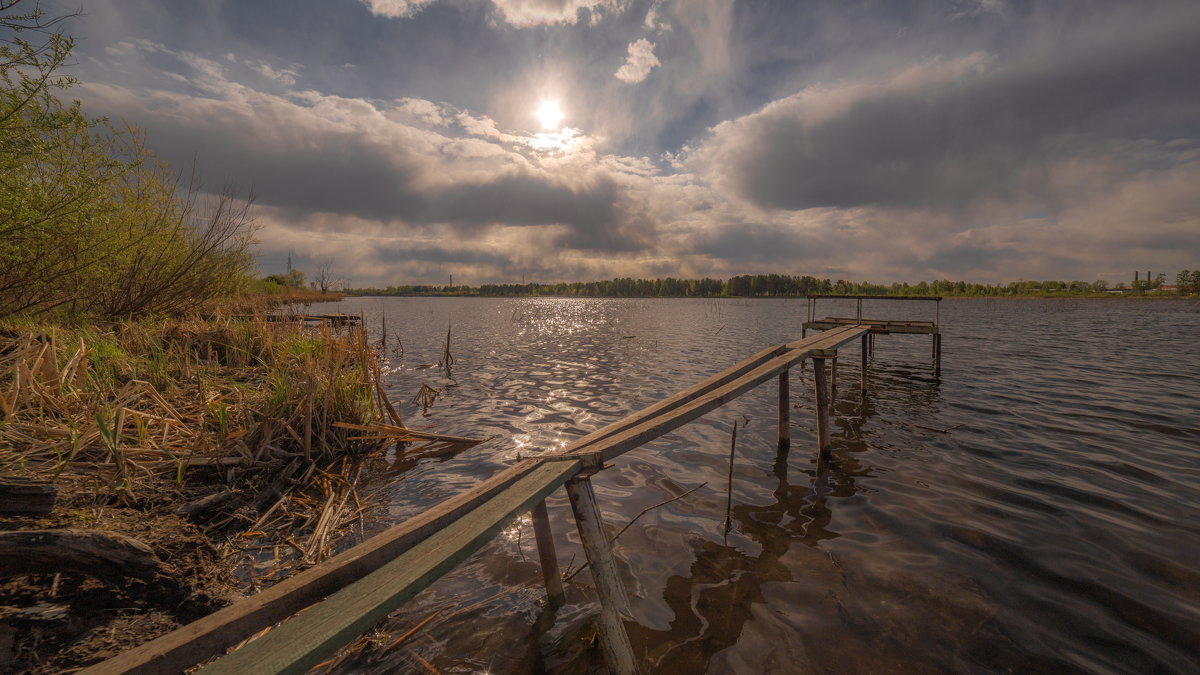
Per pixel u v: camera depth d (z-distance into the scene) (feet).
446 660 10.12
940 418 28.86
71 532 9.18
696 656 10.23
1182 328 89.51
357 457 22.21
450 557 6.96
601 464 11.09
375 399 32.76
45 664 8.32
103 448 15.44
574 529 15.87
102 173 25.95
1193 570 13.10
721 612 11.64
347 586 6.82
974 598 12.09
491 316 148.87
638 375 44.57
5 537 8.43
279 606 6.23
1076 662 10.00
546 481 9.55
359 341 27.89
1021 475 19.98
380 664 10.00
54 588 9.47
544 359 55.11
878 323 47.60
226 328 31.83
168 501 14.56
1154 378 40.11
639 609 11.75
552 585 11.88
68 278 28.48
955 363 49.62
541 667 9.98
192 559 12.10
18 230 22.04
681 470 20.99
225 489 16.12
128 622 9.63
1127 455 22.15
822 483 19.48
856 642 10.62
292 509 16.33
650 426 13.17
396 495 18.26
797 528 15.75
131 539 10.23
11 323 25.48
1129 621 11.17
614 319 135.03
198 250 38.96
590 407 32.48
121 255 30.81
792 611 11.66
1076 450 22.91
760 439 25.31
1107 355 54.03
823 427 22.26
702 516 16.67
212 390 23.02
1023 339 71.61
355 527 15.56
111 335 27.02
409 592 6.31
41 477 13.28
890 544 14.70
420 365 50.19
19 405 16.12
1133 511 16.61
